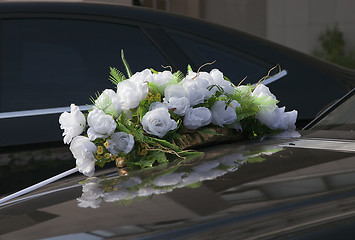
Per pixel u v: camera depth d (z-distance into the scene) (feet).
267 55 11.78
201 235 3.78
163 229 3.88
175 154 6.20
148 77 6.59
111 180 5.40
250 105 6.88
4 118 10.85
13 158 10.73
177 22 11.81
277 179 4.45
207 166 5.24
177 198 4.37
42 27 11.43
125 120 6.33
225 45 11.73
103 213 4.33
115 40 11.42
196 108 6.53
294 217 3.85
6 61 11.20
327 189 4.13
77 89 11.08
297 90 11.28
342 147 5.35
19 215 4.90
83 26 11.46
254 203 4.07
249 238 3.69
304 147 5.58
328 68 11.98
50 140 10.78
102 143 6.24
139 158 6.16
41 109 10.96
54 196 5.29
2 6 11.50
